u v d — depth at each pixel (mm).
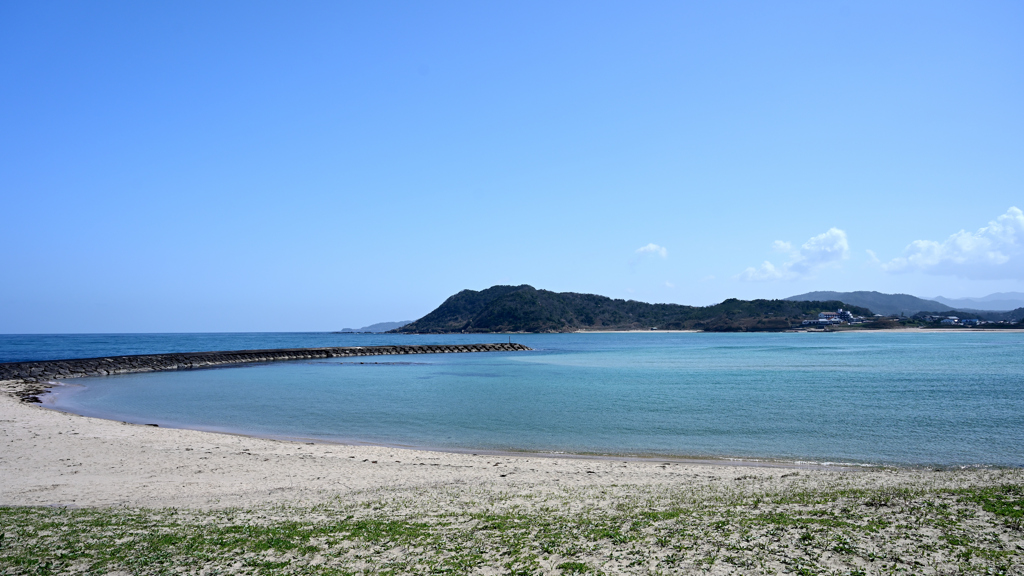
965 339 181250
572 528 12000
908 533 10773
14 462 20328
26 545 10703
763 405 39000
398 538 11461
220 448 24172
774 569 9430
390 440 28047
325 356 109688
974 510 12000
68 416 33500
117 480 18078
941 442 26375
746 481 17922
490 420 33719
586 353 123688
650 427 30938
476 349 137625
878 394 44469
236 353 93000
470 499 15281
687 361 90938
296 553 10547
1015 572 8977
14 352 120438
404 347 125625
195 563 9977
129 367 74312
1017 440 26719
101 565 9797
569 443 27000
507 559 10211
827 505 13102
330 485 17766
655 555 10180
